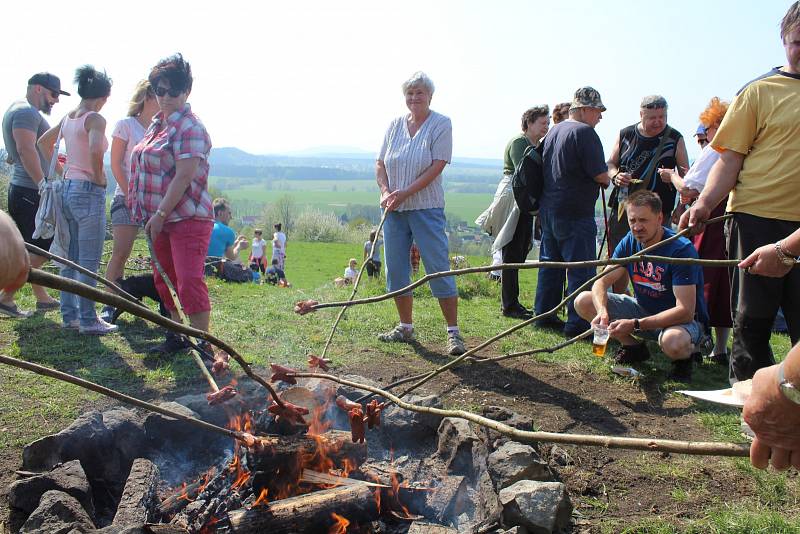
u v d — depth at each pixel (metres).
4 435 3.88
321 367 4.51
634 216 5.20
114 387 4.75
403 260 6.27
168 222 4.99
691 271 5.11
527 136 7.88
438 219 5.98
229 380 4.86
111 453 3.55
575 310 6.33
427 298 8.84
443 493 3.51
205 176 5.07
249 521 3.04
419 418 4.13
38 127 6.48
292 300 8.19
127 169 6.36
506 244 7.77
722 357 6.16
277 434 3.85
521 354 4.07
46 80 6.57
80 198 5.73
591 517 3.40
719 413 4.81
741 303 4.21
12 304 6.36
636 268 5.50
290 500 3.18
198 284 5.08
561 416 4.69
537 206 7.09
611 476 3.83
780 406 1.66
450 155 5.92
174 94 4.88
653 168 7.01
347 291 9.40
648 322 5.09
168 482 3.66
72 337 5.84
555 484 3.24
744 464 3.95
